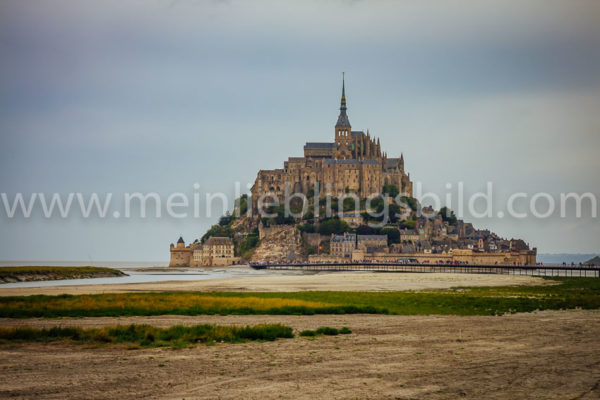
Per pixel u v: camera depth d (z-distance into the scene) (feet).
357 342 215.10
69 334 222.89
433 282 630.74
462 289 513.04
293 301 360.69
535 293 454.81
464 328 250.16
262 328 234.58
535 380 157.69
